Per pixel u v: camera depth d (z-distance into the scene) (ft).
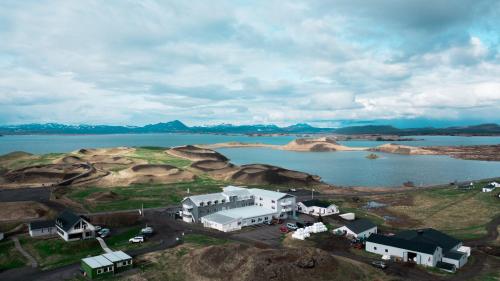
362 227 282.36
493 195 424.46
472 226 316.60
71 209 355.15
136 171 587.68
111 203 390.42
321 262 193.16
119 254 217.97
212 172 638.53
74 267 215.31
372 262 222.69
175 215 336.29
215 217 308.40
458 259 219.20
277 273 181.98
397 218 351.25
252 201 359.66
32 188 454.40
